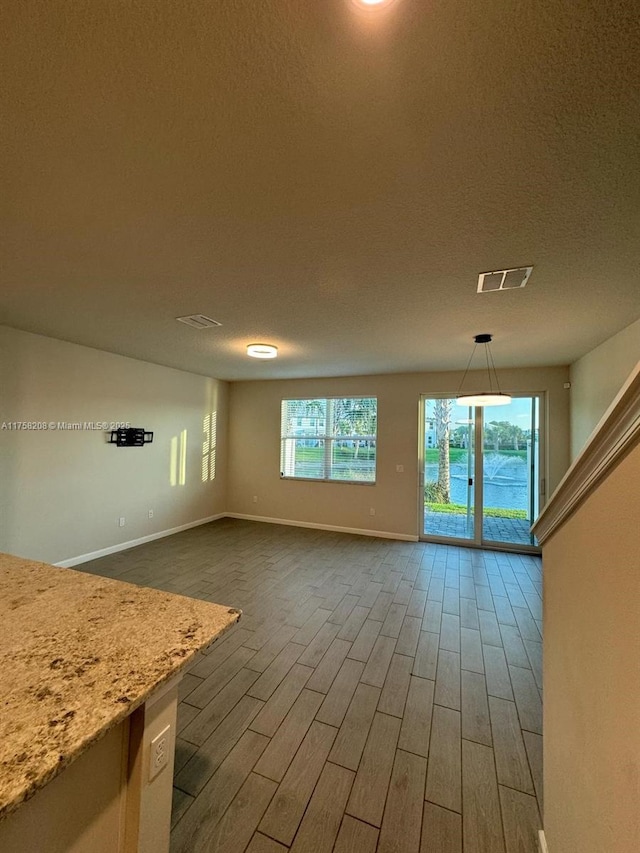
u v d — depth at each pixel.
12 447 3.51
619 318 2.88
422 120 1.09
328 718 1.90
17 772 0.58
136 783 0.86
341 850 1.29
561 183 1.37
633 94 0.99
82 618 1.08
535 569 4.12
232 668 2.31
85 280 2.30
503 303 2.60
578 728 0.95
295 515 6.01
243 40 0.87
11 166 1.30
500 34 0.85
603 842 0.77
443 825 1.38
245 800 1.46
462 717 1.93
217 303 2.68
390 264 2.03
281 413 6.18
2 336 3.42
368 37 0.85
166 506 5.31
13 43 0.88
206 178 1.36
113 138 1.17
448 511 5.17
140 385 4.87
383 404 5.48
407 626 2.86
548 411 4.69
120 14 0.82
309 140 1.17
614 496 0.77
